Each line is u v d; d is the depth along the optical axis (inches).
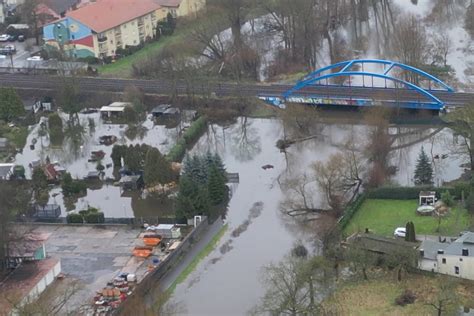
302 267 6397.6
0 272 6806.1
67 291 6604.3
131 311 6087.6
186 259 7185.0
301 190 7859.3
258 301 6505.9
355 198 7815.0
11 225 7003.0
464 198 7632.9
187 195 7677.2
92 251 7352.4
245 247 7352.4
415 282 6515.8
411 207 7652.6
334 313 6112.2
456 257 6501.0
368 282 6560.0
